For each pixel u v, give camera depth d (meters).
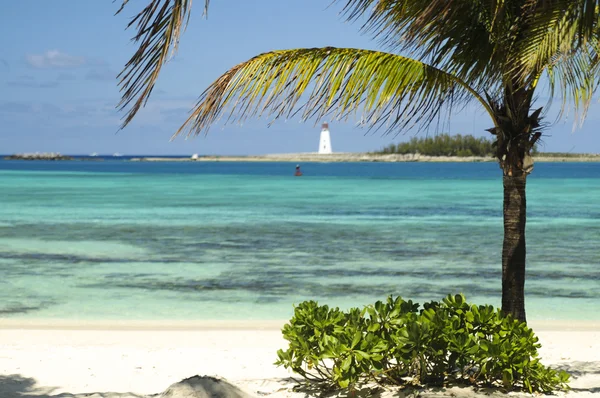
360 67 6.11
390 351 5.99
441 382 6.13
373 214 37.53
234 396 5.86
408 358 5.94
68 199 50.78
